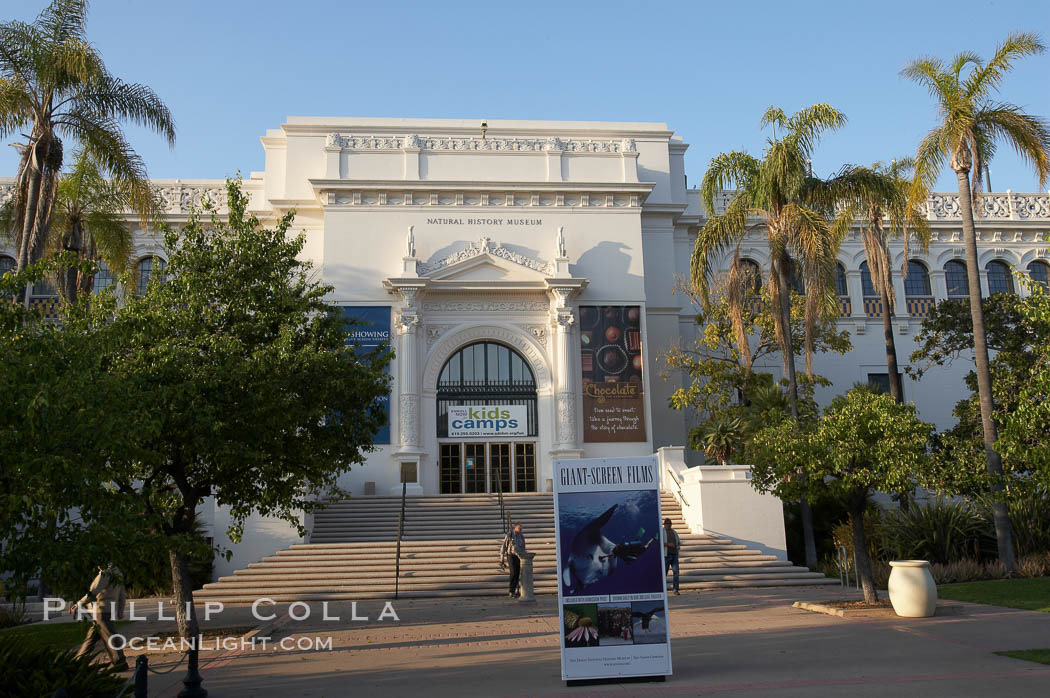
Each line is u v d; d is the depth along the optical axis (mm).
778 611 17547
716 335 32781
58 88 22281
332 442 16562
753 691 9867
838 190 27922
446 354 34438
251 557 25922
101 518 9930
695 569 24016
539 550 25500
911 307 41594
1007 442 16875
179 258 16062
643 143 39156
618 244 35906
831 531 28422
